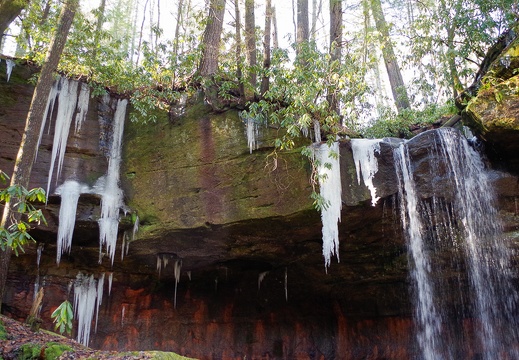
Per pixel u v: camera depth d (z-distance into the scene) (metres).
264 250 11.69
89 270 12.30
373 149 10.15
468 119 9.97
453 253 10.66
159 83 12.48
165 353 7.03
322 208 9.52
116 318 12.80
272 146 10.57
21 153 8.63
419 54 12.31
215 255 11.85
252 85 11.66
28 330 8.12
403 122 14.12
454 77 11.65
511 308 11.04
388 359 13.41
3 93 11.03
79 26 12.14
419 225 10.23
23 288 11.60
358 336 13.96
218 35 13.34
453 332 12.53
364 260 12.11
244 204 10.44
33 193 6.86
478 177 9.99
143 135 11.95
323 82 10.59
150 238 11.10
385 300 13.34
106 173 11.67
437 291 11.78
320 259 12.12
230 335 13.72
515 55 9.41
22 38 13.20
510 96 9.10
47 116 11.33
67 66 11.77
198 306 13.73
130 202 11.48
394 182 9.95
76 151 11.52
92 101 12.05
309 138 10.61
